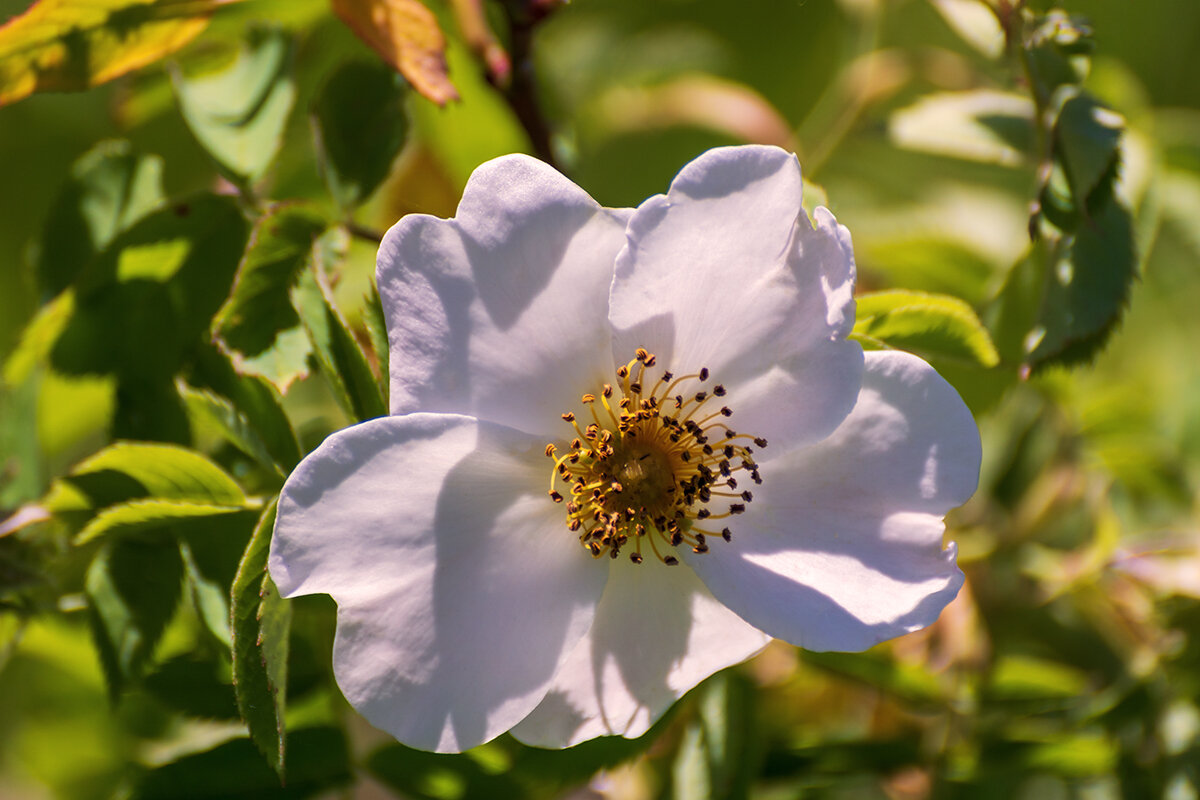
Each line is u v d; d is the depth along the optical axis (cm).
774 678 40
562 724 36
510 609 36
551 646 36
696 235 36
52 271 40
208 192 39
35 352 39
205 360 39
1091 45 39
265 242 37
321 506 35
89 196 40
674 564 37
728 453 36
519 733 36
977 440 36
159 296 39
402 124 39
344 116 39
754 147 36
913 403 36
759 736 38
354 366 36
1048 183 38
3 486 40
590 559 36
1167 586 40
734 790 38
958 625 40
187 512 37
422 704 35
